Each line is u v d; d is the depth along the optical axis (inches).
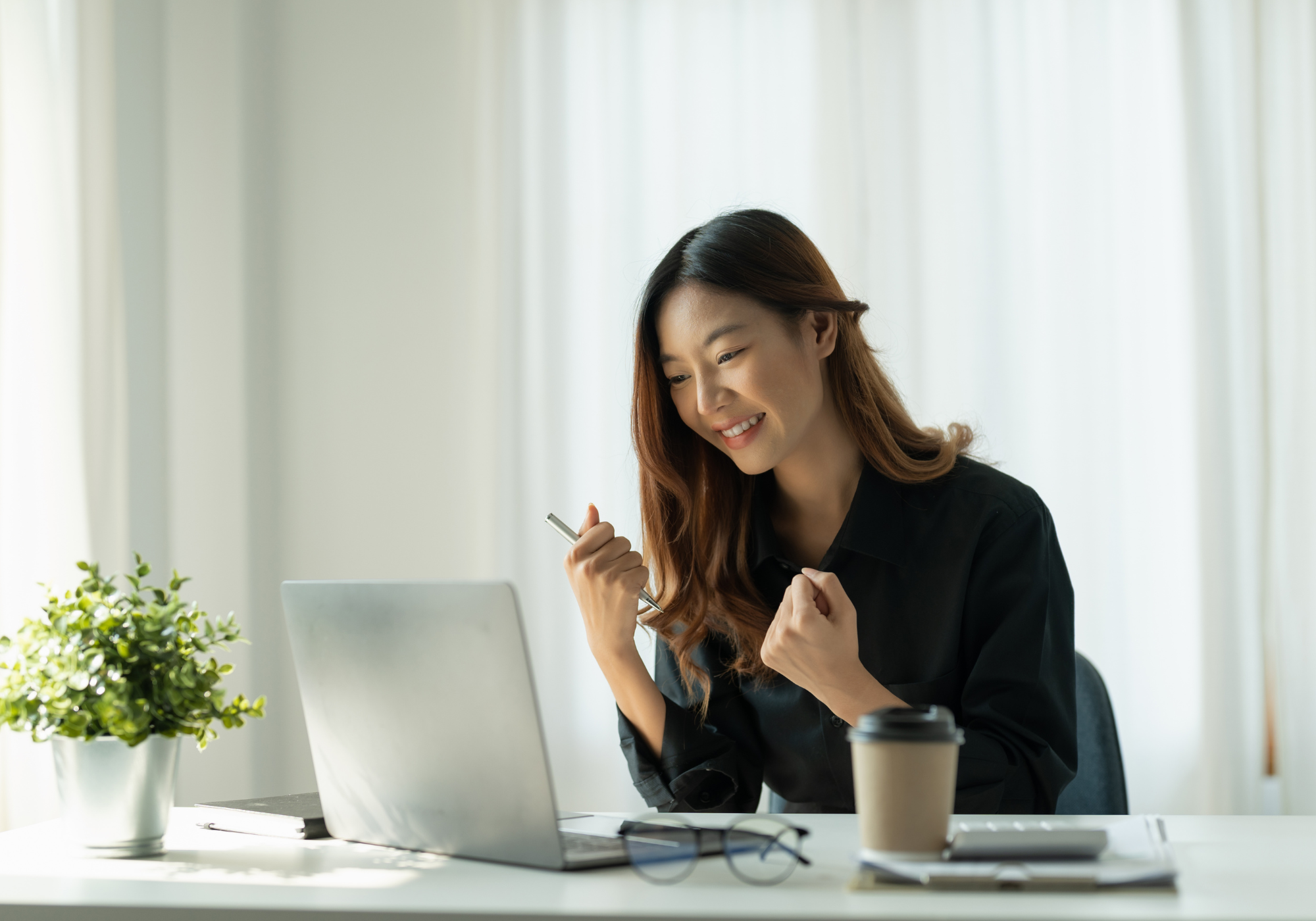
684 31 101.7
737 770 52.8
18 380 87.1
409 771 33.6
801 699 53.5
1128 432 99.3
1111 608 97.7
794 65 101.7
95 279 94.0
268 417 103.9
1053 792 47.3
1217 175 100.4
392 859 33.5
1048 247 100.3
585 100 103.2
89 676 34.6
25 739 83.0
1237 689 96.9
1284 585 97.7
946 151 101.0
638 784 50.9
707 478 56.6
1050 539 53.5
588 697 98.5
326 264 104.8
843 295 54.6
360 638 33.6
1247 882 28.2
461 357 103.3
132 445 99.7
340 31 105.7
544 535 100.4
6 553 85.5
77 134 93.0
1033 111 101.3
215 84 104.9
